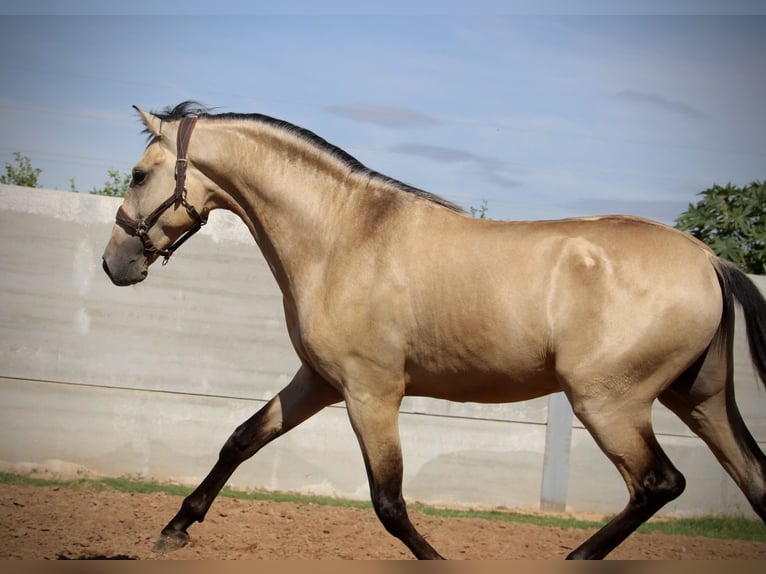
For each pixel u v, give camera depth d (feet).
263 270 27.86
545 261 14.47
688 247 14.48
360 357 15.28
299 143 16.56
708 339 14.35
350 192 16.06
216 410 27.63
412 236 15.25
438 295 14.84
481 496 28.50
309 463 27.89
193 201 16.72
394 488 15.25
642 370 14.08
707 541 23.58
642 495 14.10
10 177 38.45
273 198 16.46
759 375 14.92
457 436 28.48
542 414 28.89
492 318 14.51
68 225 27.27
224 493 26.43
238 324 27.73
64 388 27.25
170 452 27.45
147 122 16.74
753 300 14.61
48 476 26.45
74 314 27.30
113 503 22.56
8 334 27.09
